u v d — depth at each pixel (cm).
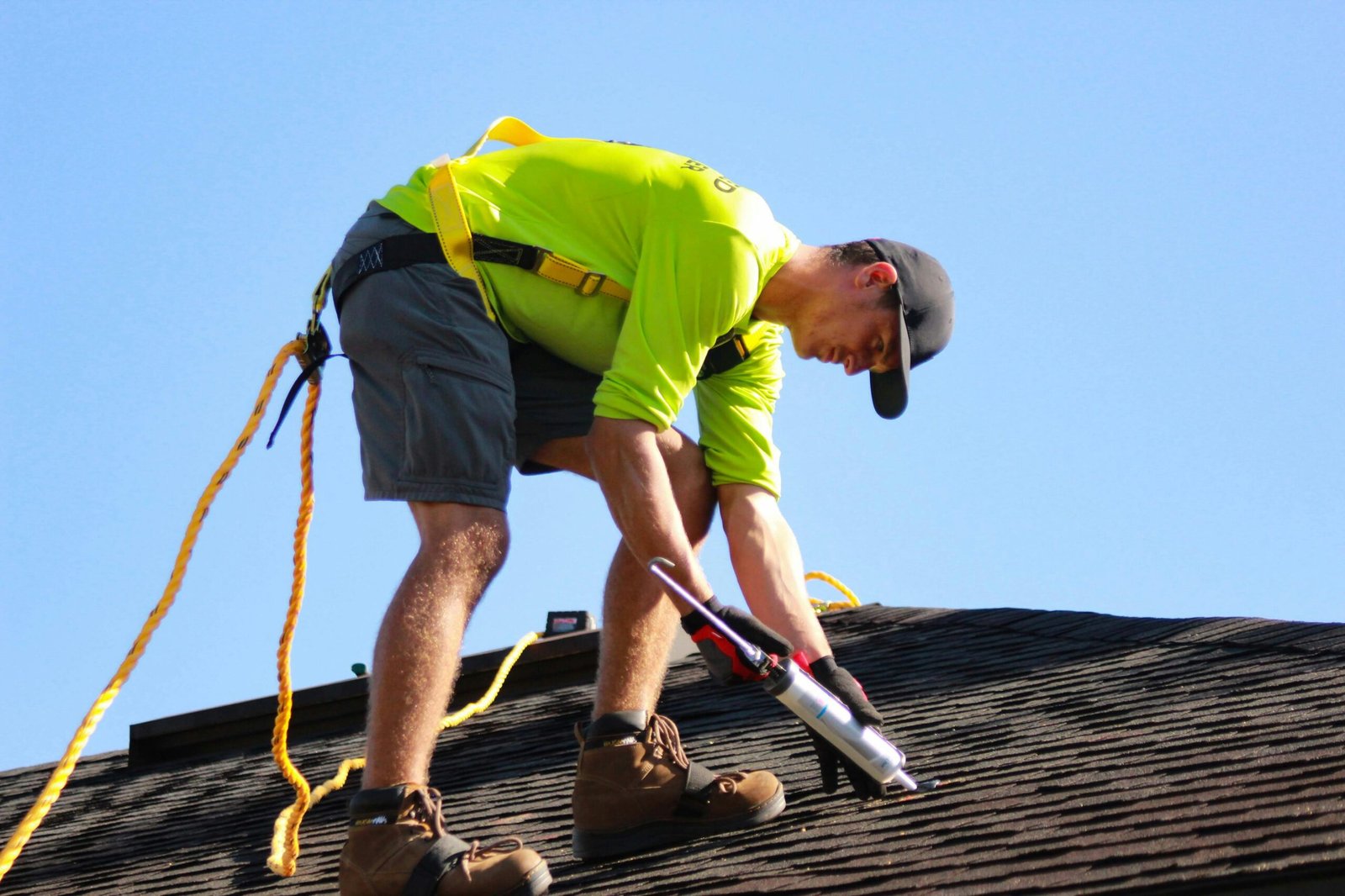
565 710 1084
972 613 1109
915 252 605
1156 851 471
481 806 805
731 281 548
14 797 1227
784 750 782
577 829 612
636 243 564
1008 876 479
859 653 1051
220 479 571
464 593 541
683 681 1066
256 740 1267
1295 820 470
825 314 587
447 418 548
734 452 635
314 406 608
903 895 482
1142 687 769
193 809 1024
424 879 516
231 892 731
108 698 532
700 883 543
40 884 873
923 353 600
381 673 529
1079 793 566
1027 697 807
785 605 607
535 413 613
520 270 564
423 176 581
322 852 770
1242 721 643
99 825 1034
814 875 524
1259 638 815
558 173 574
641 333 545
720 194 561
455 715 1075
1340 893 421
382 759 526
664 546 537
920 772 672
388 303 562
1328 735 579
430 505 550
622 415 540
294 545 610
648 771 604
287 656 614
